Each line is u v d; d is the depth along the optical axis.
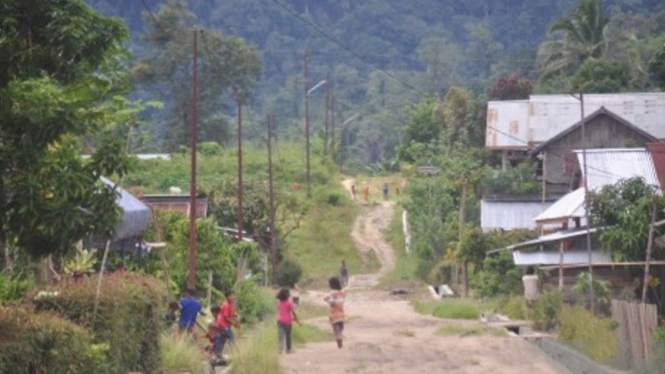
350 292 128.25
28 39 25.00
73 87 25.91
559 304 70.25
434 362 51.34
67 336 27.00
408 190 168.88
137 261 53.28
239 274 80.19
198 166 175.88
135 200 48.94
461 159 152.88
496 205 121.44
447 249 132.62
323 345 59.50
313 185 190.00
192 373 41.19
